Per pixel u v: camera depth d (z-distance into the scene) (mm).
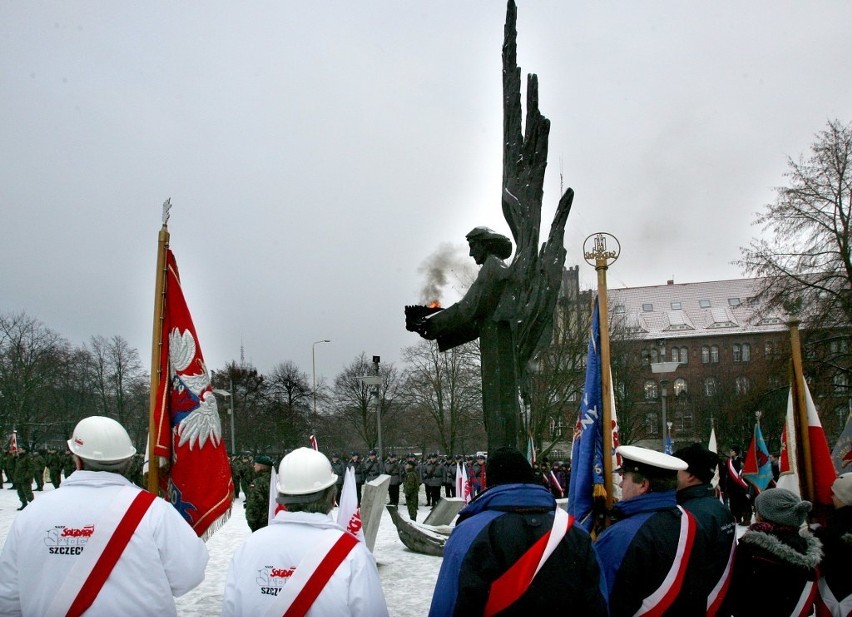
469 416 48812
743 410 32656
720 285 80688
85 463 3863
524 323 10234
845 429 6859
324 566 3438
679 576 3861
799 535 4316
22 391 54906
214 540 16391
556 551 3373
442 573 3457
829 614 4590
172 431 6184
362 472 27250
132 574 3605
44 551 3576
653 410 55938
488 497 3578
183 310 6406
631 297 81625
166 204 6477
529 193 10258
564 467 25812
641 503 4059
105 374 63000
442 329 10930
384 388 62188
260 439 64375
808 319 27531
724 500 21453
